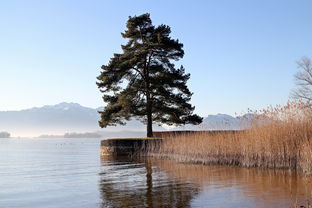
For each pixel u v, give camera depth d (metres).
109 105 40.28
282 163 22.30
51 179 22.22
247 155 24.00
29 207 14.38
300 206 12.66
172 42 40.50
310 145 20.23
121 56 39.75
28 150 76.56
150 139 36.78
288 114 23.45
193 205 13.72
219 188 16.81
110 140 39.66
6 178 23.16
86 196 16.11
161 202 14.30
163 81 39.75
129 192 16.55
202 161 27.12
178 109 40.19
